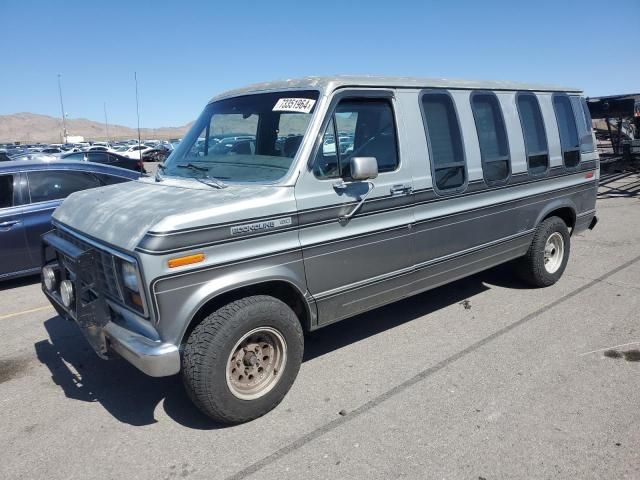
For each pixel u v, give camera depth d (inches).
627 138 691.4
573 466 122.1
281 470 124.0
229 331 133.0
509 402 149.9
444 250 191.9
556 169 240.4
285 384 147.8
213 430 141.4
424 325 209.0
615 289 245.9
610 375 163.9
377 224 166.6
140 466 127.5
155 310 124.6
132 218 133.9
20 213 272.7
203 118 191.2
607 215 441.4
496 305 228.8
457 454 127.6
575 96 260.5
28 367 184.1
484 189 203.8
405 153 173.9
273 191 143.3
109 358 142.2
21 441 139.4
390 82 172.9
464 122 196.7
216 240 131.2
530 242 235.3
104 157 640.4
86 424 146.8
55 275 166.6
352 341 195.6
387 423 141.6
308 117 153.4
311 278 152.3
